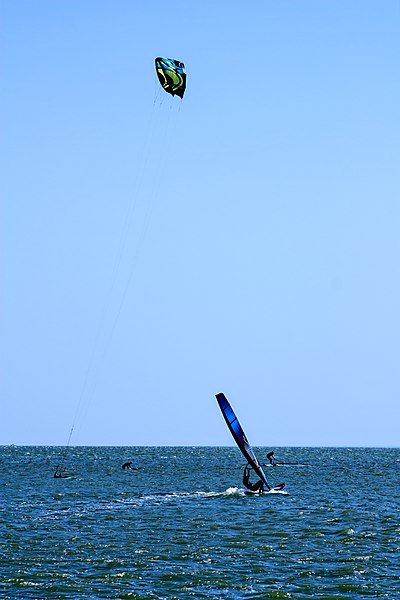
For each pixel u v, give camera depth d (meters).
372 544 155.88
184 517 191.25
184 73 171.88
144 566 136.00
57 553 145.38
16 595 118.31
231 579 128.12
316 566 137.25
